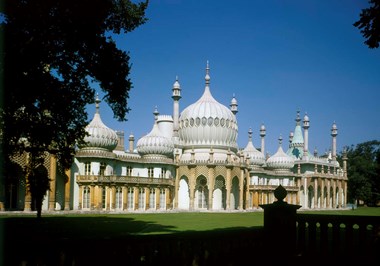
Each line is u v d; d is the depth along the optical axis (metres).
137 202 71.00
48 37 23.33
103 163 68.88
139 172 77.38
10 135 23.84
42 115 25.28
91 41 24.47
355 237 23.75
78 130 27.41
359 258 14.92
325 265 14.55
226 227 35.56
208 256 13.64
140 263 12.27
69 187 62.81
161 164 78.31
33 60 22.50
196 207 82.00
